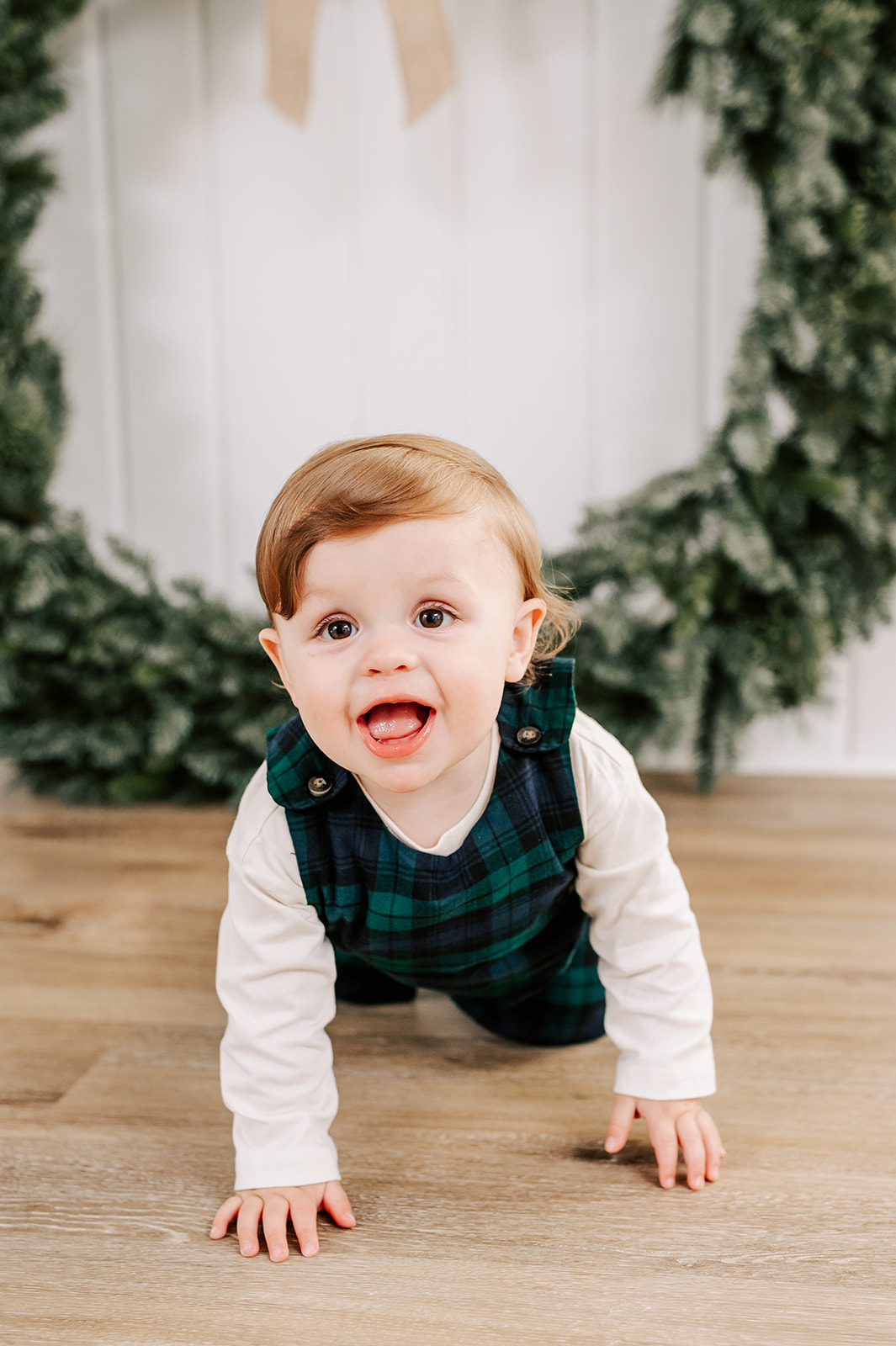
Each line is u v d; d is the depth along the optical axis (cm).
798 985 114
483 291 203
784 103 156
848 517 169
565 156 197
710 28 154
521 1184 82
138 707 189
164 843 168
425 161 200
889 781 200
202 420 214
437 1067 100
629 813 80
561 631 98
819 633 173
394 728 67
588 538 179
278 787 76
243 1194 77
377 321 207
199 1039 106
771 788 195
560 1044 104
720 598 176
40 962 124
